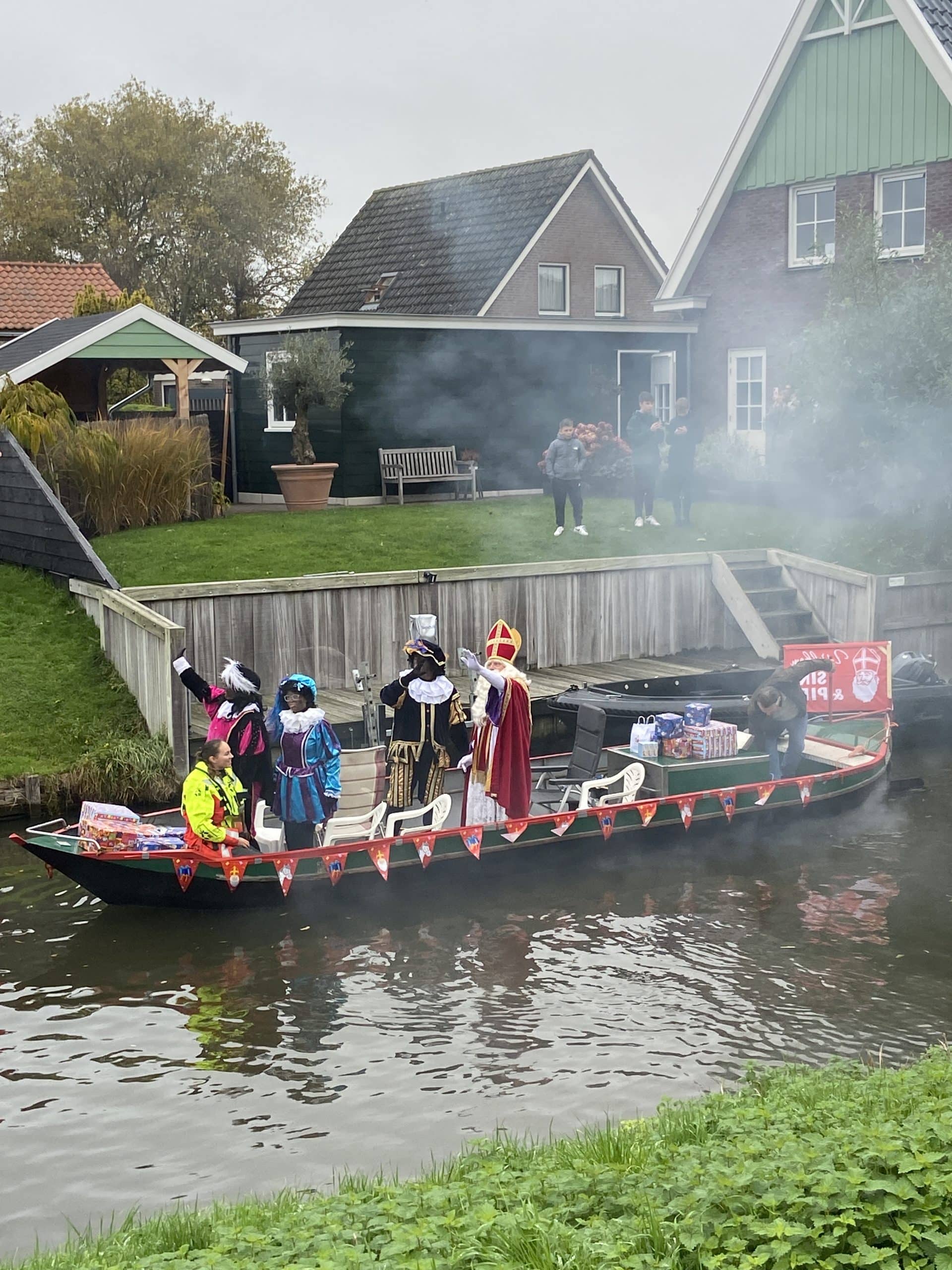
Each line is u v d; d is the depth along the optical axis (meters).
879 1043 8.55
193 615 15.49
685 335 29.05
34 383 19.64
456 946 10.49
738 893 11.66
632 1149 6.09
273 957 10.28
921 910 11.17
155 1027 9.01
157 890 10.98
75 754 14.04
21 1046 8.72
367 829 11.77
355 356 25.22
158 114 56.56
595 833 12.27
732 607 18.52
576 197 32.09
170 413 30.55
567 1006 9.27
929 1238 4.70
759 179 25.61
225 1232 5.48
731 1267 4.66
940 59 22.11
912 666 17.44
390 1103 7.88
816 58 24.38
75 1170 7.16
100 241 55.91
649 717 14.58
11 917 11.10
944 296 18.42
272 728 11.60
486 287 29.94
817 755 14.75
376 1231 5.21
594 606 17.97
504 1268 4.61
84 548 16.12
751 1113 6.23
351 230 35.25
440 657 11.91
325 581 16.14
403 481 25.20
